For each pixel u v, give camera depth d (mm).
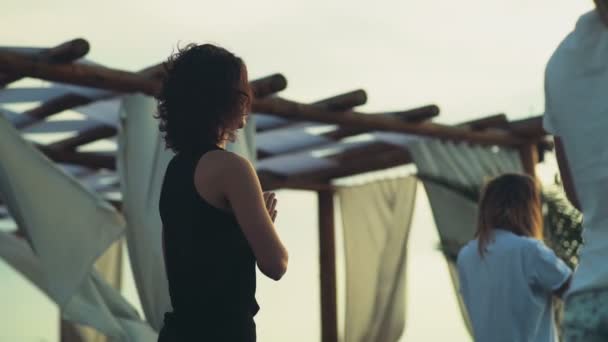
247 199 1809
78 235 5008
